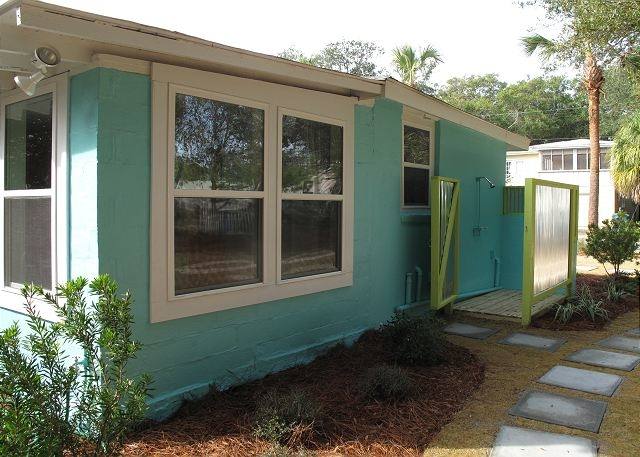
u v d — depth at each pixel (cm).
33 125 398
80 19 292
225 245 419
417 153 706
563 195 768
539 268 680
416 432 353
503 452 328
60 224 366
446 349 527
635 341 596
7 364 218
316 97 492
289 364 476
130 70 351
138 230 358
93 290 253
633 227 966
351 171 543
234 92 416
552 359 527
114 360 244
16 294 414
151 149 362
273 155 452
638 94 1549
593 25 1062
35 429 220
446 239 685
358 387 414
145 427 354
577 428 364
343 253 537
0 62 331
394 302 639
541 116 4022
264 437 331
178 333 385
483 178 857
